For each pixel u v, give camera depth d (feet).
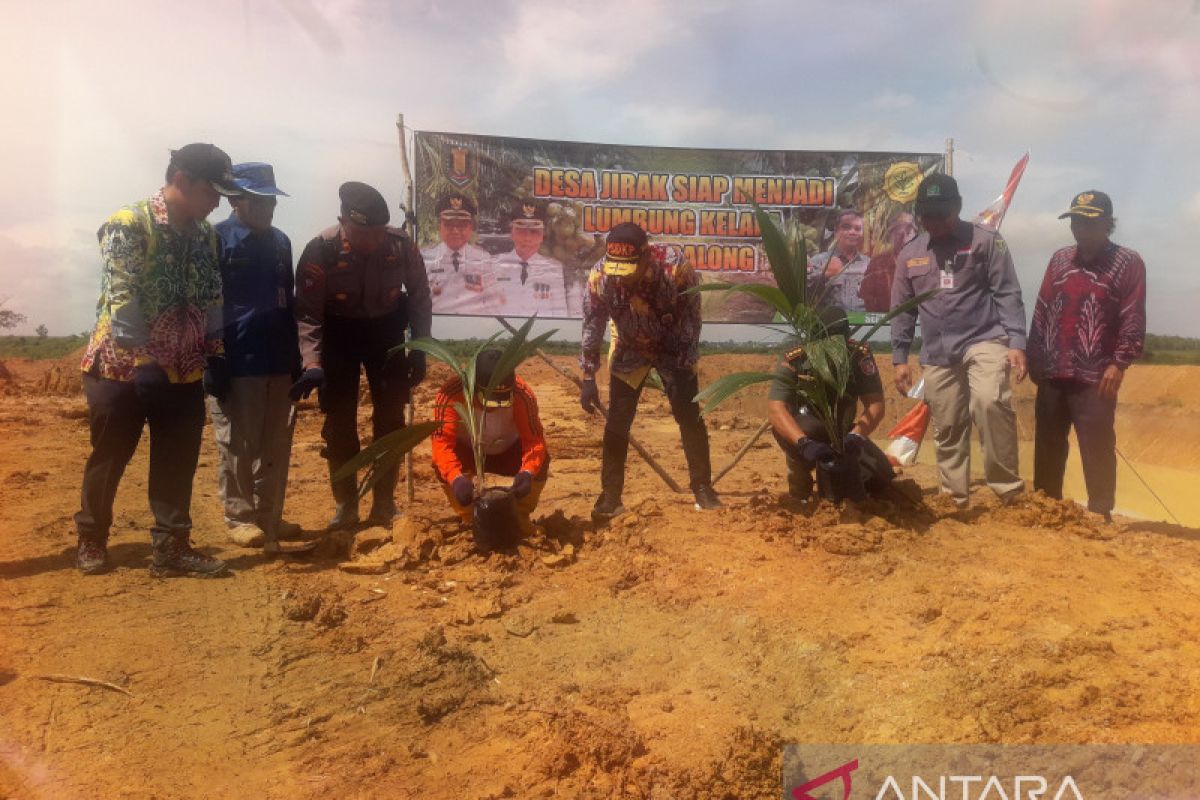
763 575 15.44
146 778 9.96
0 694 11.59
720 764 10.36
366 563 16.71
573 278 25.70
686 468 28.86
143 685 12.06
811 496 19.72
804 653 12.88
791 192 26.37
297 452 31.42
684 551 16.69
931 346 20.30
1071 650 12.58
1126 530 18.43
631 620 14.33
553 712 11.45
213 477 26.21
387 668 12.66
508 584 15.83
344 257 18.16
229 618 14.37
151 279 15.47
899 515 17.92
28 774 9.91
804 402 19.27
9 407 44.55
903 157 26.40
